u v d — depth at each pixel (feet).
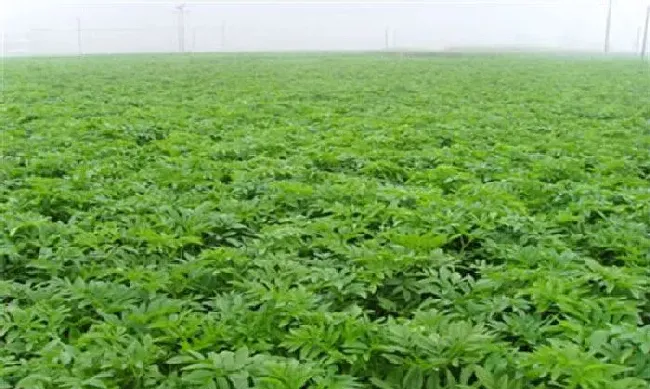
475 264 28.37
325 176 41.32
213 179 40.04
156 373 18.81
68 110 69.46
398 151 47.50
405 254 25.72
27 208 33.73
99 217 32.91
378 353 19.79
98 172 40.57
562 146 50.01
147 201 33.71
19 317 21.34
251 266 26.27
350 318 19.98
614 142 53.88
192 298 24.14
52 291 23.56
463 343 18.79
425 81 119.24
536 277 24.09
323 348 19.35
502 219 30.30
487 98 90.33
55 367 18.74
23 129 56.85
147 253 27.68
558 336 20.17
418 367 18.78
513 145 52.34
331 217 32.53
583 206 32.91
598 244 28.35
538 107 77.66
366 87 104.32
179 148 49.32
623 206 32.86
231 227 30.58
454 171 40.60
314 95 92.43
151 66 160.66
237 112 68.28
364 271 24.66
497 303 22.34
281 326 20.80
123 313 21.81
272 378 17.19
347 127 59.11
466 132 57.16
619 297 22.56
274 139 51.67
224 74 133.90
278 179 41.06
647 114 73.97
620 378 18.29
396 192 34.73
